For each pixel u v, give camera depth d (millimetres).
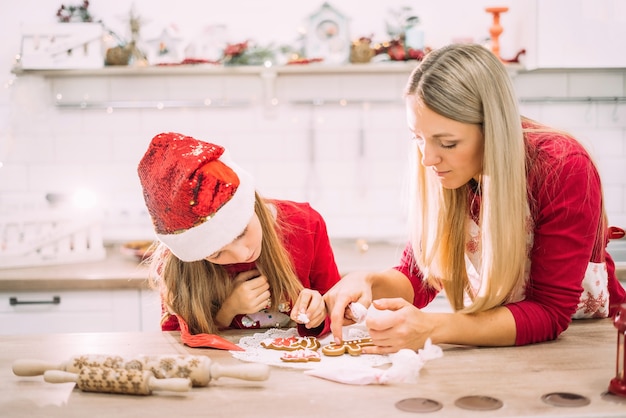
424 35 3064
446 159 1341
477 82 1292
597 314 1558
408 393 1109
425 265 1590
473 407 1042
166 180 1323
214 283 1555
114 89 3125
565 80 3150
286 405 1067
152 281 1688
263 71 2910
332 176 3189
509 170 1314
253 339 1474
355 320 1437
